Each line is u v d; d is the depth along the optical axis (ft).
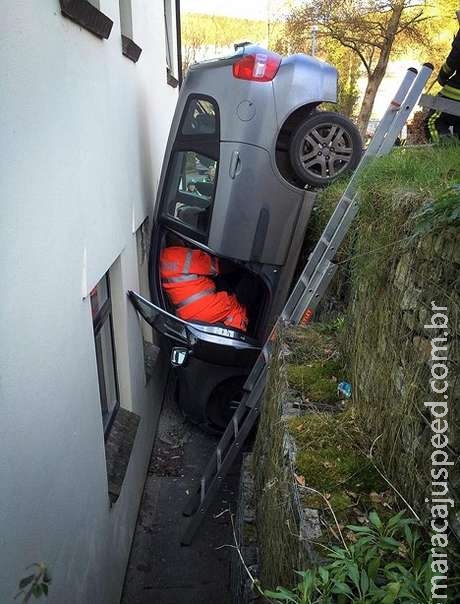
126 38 13.53
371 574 5.08
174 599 12.16
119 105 12.78
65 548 7.80
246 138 14.37
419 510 6.08
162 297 16.70
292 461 7.48
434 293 6.04
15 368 5.98
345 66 46.29
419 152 10.62
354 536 6.22
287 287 15.56
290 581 6.70
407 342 6.73
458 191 5.57
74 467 8.28
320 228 14.38
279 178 14.66
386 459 7.20
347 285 10.99
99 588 9.82
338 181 15.05
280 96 14.25
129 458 12.10
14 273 5.97
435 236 6.10
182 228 15.96
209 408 17.22
